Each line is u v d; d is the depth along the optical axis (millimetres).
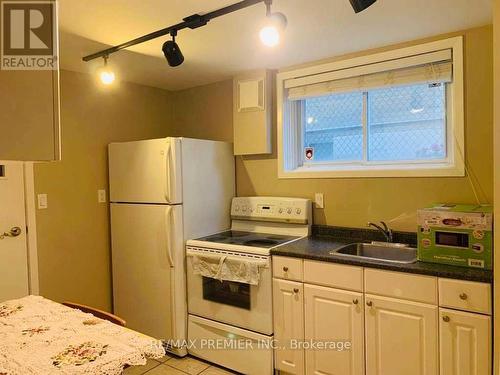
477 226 1916
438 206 2234
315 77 2887
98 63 2828
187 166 2900
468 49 2303
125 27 2141
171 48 2105
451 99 2473
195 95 3645
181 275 2859
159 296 2904
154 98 3645
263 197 3141
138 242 3020
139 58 2744
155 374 2629
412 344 2000
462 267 1948
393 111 2732
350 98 2916
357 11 1477
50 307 1791
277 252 2436
